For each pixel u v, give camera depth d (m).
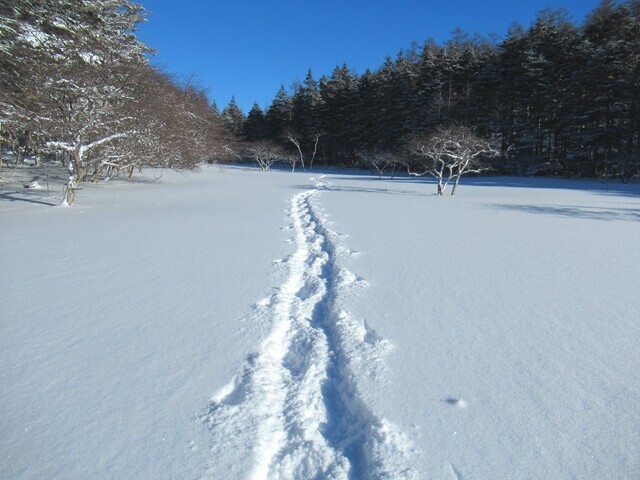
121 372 2.77
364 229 8.41
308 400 2.53
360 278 4.91
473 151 20.72
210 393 2.53
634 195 18.14
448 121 36.56
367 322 3.61
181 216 10.29
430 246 6.75
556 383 2.66
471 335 3.37
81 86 12.53
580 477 1.88
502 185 25.92
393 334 3.38
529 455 2.02
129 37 17.73
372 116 47.16
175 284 4.69
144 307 3.97
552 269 5.38
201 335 3.34
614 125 31.00
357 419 2.38
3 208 11.70
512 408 2.40
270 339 3.28
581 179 30.22
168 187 20.14
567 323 3.61
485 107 36.69
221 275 5.05
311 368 2.86
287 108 59.94
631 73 27.70
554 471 1.92
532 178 31.62
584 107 30.17
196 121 23.20
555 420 2.29
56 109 12.24
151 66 17.42
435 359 2.96
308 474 1.96
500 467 1.94
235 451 2.03
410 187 23.28
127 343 3.20
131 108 13.88
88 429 2.19
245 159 63.50
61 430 2.18
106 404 2.41
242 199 14.77
